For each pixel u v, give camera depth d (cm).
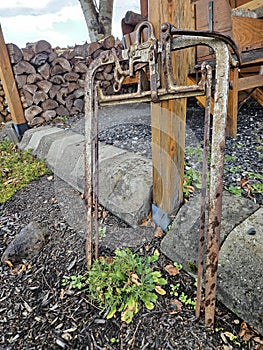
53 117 365
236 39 190
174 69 114
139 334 105
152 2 113
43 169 246
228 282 106
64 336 109
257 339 97
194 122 269
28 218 188
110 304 116
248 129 241
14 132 337
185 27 117
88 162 131
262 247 104
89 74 125
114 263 130
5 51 312
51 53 346
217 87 91
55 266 144
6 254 153
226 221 120
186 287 121
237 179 167
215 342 98
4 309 124
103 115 258
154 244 144
